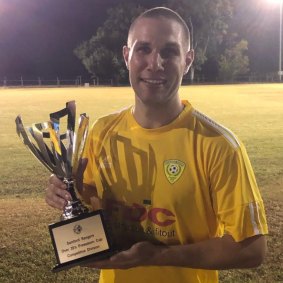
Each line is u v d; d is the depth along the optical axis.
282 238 4.30
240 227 1.77
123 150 1.94
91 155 2.05
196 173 1.83
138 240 1.94
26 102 23.12
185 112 1.89
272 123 13.86
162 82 1.83
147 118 1.90
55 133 2.00
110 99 24.66
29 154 8.75
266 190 6.07
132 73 1.86
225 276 3.66
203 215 1.87
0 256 3.97
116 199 1.97
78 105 20.86
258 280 3.60
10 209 5.24
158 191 1.87
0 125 13.93
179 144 1.86
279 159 8.12
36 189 6.21
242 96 26.38
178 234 1.89
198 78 52.53
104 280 2.04
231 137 1.84
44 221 4.82
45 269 3.77
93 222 1.79
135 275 1.96
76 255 1.80
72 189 2.00
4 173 7.15
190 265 1.81
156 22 1.82
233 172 1.78
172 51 1.83
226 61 51.88
